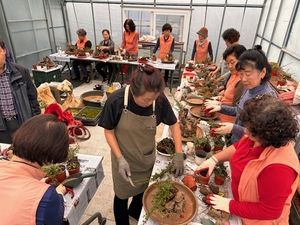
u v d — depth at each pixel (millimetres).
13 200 783
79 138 2836
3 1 5227
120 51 5727
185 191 1343
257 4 6230
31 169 874
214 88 3125
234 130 1624
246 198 1064
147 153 1568
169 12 6730
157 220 1136
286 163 898
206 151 1730
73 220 1300
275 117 854
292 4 4504
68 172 1522
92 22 7387
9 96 2070
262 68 1506
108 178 2693
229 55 2141
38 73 5008
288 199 1043
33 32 6293
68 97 4168
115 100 1359
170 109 1534
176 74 7043
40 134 835
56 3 7039
